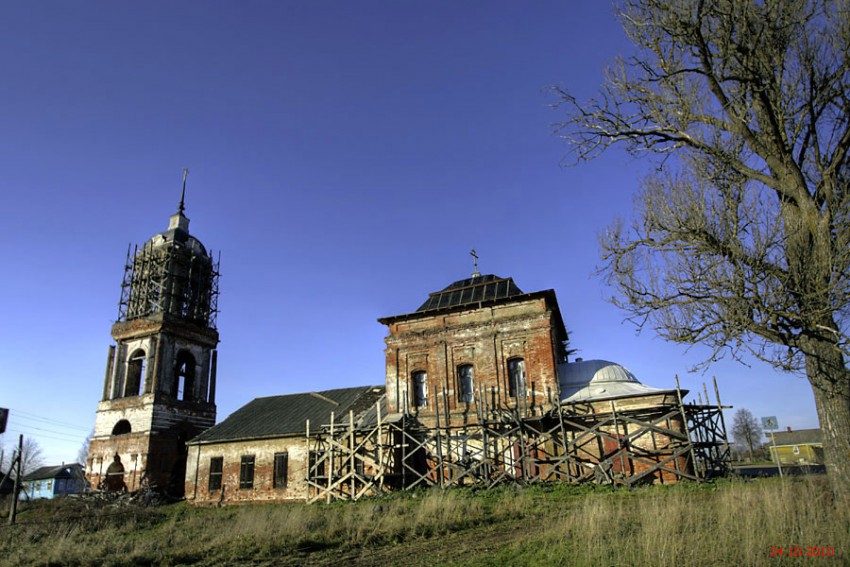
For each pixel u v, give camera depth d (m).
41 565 13.17
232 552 13.64
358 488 28.91
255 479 32.12
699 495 18.05
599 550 9.70
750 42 12.01
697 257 12.66
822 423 11.52
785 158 12.06
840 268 10.98
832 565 7.91
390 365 31.64
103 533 20.00
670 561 8.65
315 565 12.12
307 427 30.69
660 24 12.70
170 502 35.19
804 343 11.73
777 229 11.91
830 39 11.69
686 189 13.10
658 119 13.77
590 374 28.67
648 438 24.94
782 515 10.16
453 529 15.55
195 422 39.72
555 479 25.91
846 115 11.69
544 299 29.45
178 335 40.25
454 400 29.53
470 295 32.66
